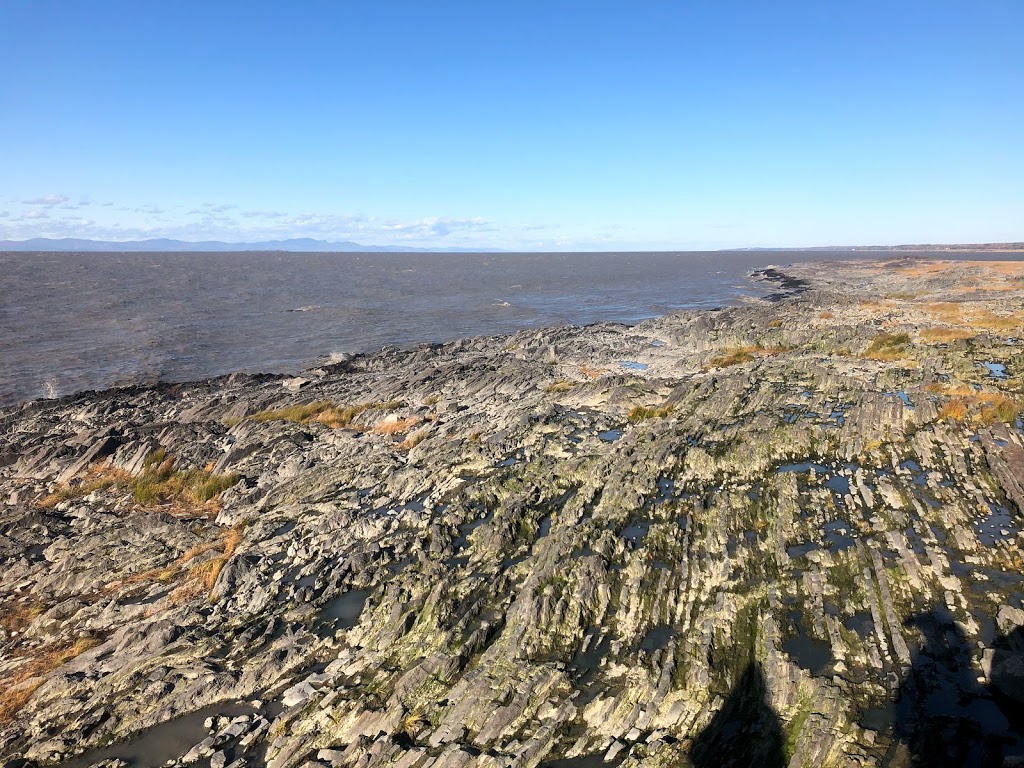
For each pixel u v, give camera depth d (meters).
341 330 90.12
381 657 19.14
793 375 43.38
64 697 18.64
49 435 42.75
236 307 112.62
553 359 61.25
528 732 15.93
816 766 14.18
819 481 27.38
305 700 17.73
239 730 16.92
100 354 73.56
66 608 23.23
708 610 19.55
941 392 36.81
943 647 17.55
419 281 172.25
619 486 27.47
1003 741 14.48
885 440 30.64
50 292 129.12
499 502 28.19
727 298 120.44
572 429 37.00
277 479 34.12
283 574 24.31
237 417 46.69
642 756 14.89
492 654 18.48
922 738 14.55
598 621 19.80
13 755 16.83
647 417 38.62
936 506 24.50
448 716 16.53
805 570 21.19
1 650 21.34
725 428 33.09
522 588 21.27
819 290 110.06
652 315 101.38
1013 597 19.30
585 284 158.75
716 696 16.41
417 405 46.56
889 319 67.50
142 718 17.58
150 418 48.12
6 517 30.39
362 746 15.83
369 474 33.00
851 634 18.09
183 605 22.66
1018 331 55.34
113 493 33.50
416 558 24.19
